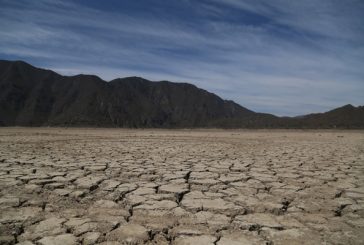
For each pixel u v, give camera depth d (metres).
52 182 5.80
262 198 4.80
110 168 7.43
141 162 8.44
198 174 6.72
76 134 25.06
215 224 3.69
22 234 3.35
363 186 5.74
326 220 3.89
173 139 19.38
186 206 4.35
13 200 4.63
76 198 4.80
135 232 3.42
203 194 5.04
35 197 4.84
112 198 4.80
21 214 4.00
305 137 23.94
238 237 3.33
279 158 9.67
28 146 13.27
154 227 3.57
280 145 15.29
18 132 27.58
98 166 7.68
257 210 4.26
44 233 3.38
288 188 5.50
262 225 3.66
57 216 3.94
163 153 10.86
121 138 19.98
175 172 6.92
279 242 3.20
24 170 7.00
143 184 5.70
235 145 15.00
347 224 3.75
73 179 6.07
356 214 4.16
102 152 11.05
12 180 5.93
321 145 15.41
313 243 3.19
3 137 19.77
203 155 10.32
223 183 5.88
